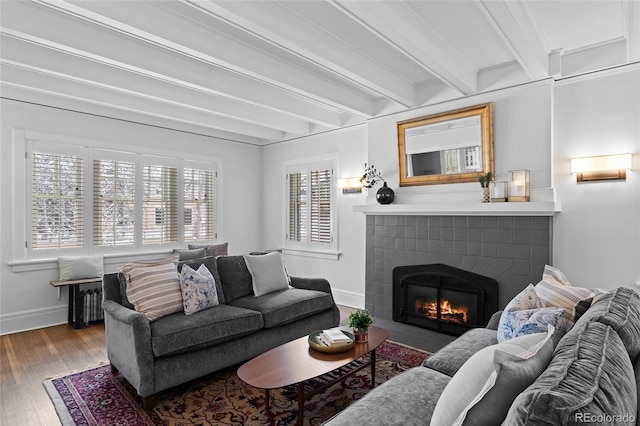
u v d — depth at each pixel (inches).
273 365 84.6
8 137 153.9
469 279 148.6
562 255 132.2
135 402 97.0
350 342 94.0
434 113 161.0
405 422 57.6
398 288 170.2
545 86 132.3
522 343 51.4
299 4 98.6
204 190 221.8
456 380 50.3
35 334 151.3
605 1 97.0
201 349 104.9
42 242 163.0
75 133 171.2
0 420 88.7
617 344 49.1
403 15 101.6
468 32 114.8
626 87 120.9
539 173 134.1
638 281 118.6
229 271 139.7
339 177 206.2
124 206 187.9
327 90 154.3
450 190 157.2
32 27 96.1
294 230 230.8
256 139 247.0
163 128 202.4
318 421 87.9
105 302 112.2
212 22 106.3
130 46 116.0
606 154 124.3
